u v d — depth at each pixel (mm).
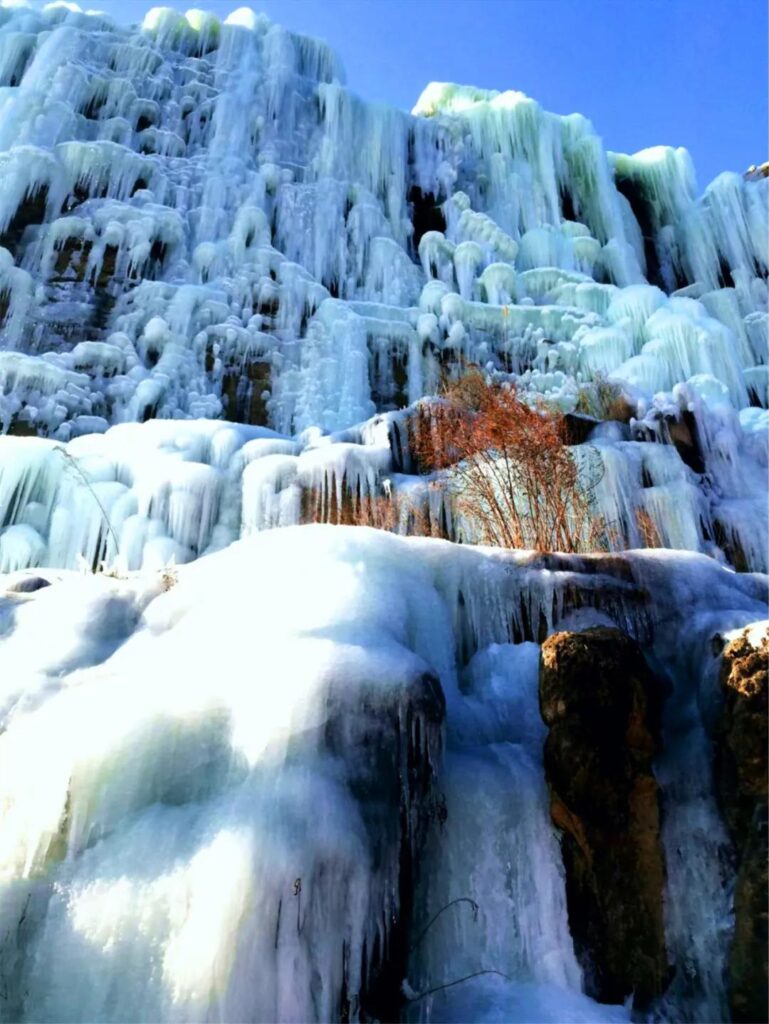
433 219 18578
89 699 3080
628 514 7707
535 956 2689
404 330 13797
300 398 12453
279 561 3842
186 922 2295
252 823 2449
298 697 2803
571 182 20766
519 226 18844
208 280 13570
